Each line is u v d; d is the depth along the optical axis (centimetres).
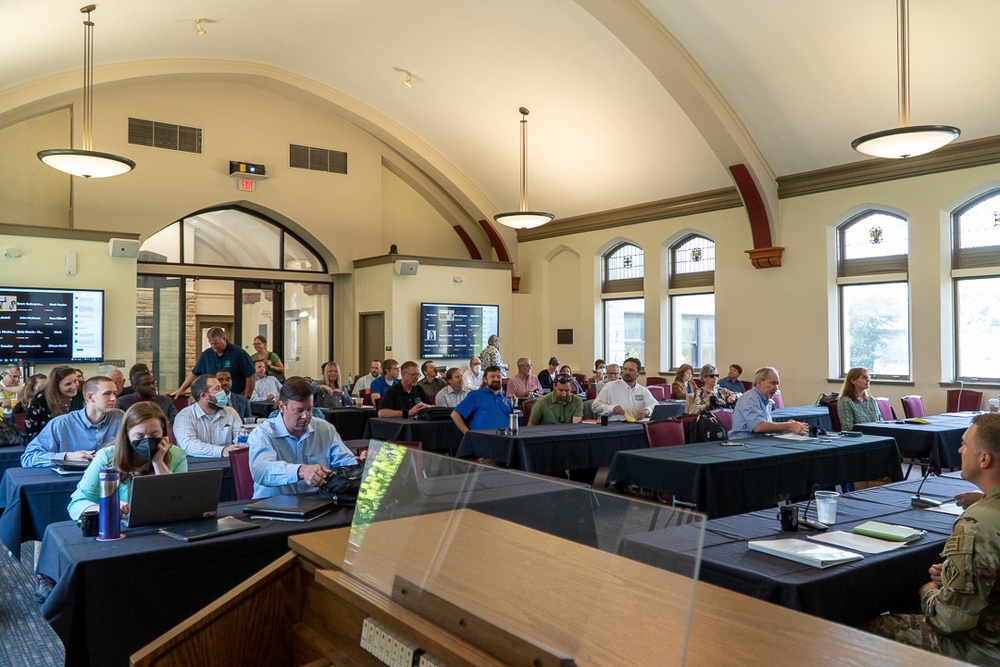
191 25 952
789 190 998
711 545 250
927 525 276
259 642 183
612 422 687
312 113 1236
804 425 584
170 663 168
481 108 1115
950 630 202
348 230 1270
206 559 235
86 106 979
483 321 1314
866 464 540
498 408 670
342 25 991
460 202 1357
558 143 1130
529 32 920
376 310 1230
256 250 1220
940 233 872
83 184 1035
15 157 1009
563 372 990
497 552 137
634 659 106
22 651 323
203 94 1135
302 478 296
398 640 142
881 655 150
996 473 216
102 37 884
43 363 940
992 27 709
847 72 820
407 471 169
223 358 720
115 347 992
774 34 806
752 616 173
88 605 215
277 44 1062
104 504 240
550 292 1367
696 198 1102
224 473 408
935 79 783
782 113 912
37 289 934
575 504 127
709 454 484
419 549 155
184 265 1137
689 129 991
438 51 1014
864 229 958
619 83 957
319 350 1281
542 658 114
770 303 1026
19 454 459
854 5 736
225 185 1153
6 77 873
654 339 1180
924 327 886
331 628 175
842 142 914
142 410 300
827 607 211
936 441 604
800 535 263
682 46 855
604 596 115
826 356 969
